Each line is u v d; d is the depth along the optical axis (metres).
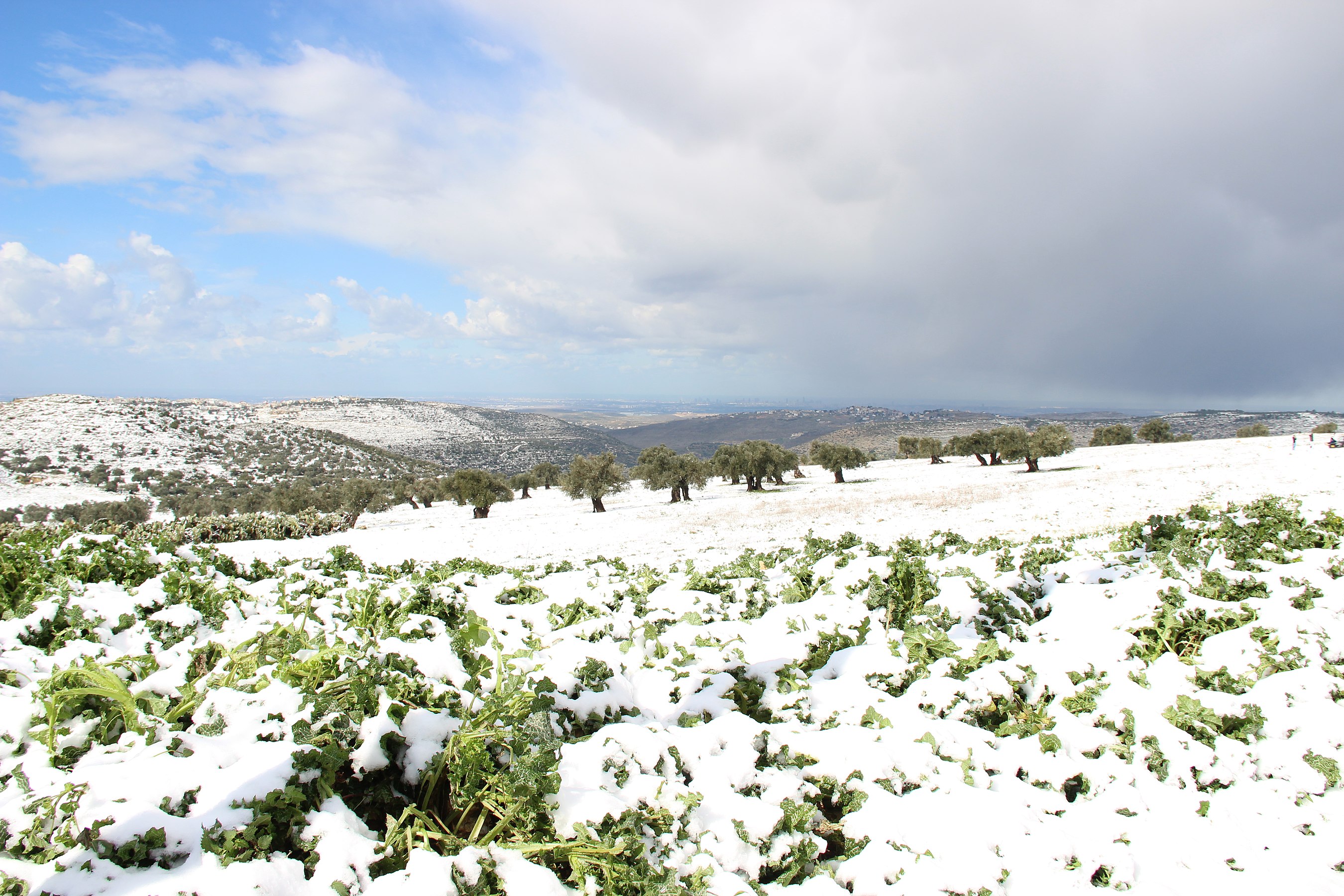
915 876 2.58
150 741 2.49
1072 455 60.69
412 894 2.08
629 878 2.31
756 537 26.91
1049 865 2.66
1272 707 3.37
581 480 48.59
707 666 3.91
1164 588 4.73
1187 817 2.91
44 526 5.71
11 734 2.46
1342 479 28.50
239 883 1.95
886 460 84.50
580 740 2.91
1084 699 3.54
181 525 27.77
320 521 37.25
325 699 2.66
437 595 4.86
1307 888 2.56
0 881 1.86
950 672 3.98
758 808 2.71
